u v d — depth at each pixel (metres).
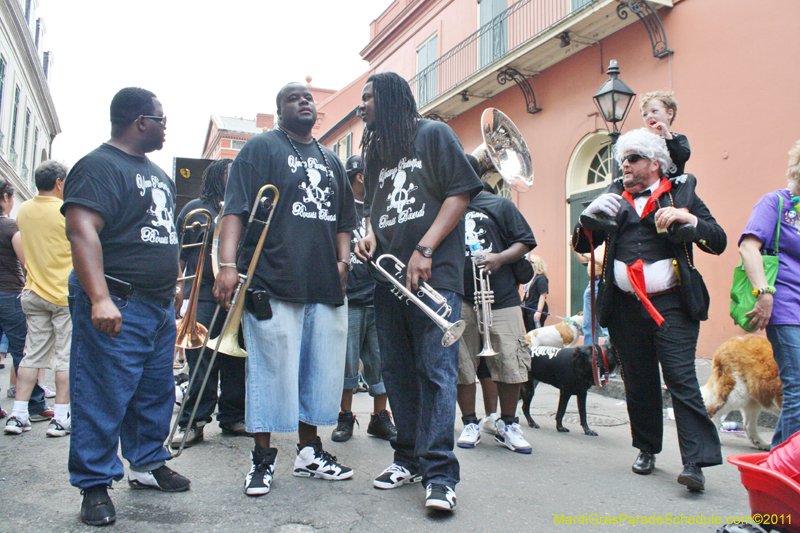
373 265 2.96
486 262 3.91
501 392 4.05
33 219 4.24
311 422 3.06
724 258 7.54
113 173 2.64
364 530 2.41
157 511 2.61
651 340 3.29
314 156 3.17
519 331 4.04
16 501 2.73
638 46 8.98
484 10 13.01
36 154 33.94
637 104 8.98
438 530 2.42
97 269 2.50
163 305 2.87
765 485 2.07
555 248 10.45
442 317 2.66
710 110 7.86
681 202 3.23
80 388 2.56
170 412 2.97
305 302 2.99
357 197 4.78
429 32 15.28
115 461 2.61
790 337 3.03
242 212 2.91
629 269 3.22
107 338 2.61
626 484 3.15
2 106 23.09
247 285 2.88
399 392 3.02
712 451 2.99
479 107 12.82
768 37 7.20
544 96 10.89
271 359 2.90
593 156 10.11
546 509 2.72
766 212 3.17
